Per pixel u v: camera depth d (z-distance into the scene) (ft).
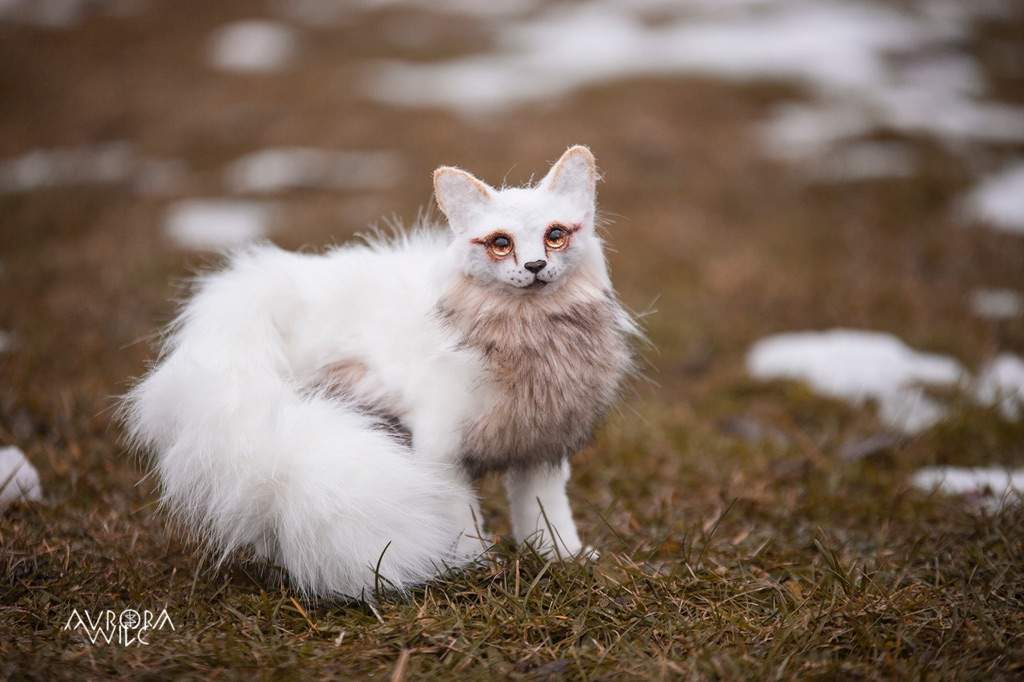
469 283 8.82
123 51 51.60
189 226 28.37
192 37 54.08
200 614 8.70
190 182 33.65
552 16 57.11
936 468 13.76
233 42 52.37
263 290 9.34
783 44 48.62
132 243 25.95
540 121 38.24
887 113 39.65
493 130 37.11
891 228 28.45
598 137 36.06
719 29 52.01
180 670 7.55
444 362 8.73
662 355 19.33
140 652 7.79
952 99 43.21
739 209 30.35
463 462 9.07
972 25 55.36
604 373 9.22
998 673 7.59
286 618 8.66
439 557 8.86
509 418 8.79
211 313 9.41
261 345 9.10
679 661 7.88
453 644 7.97
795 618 8.46
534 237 8.48
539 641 8.29
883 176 32.58
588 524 11.32
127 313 19.29
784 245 27.02
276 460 8.39
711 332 20.49
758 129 38.22
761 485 12.51
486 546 9.64
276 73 47.06
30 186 32.12
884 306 21.80
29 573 9.30
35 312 19.12
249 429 8.52
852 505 11.85
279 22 56.70
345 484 8.27
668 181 32.50
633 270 24.66
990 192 31.45
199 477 8.68
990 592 9.14
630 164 33.86
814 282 23.41
